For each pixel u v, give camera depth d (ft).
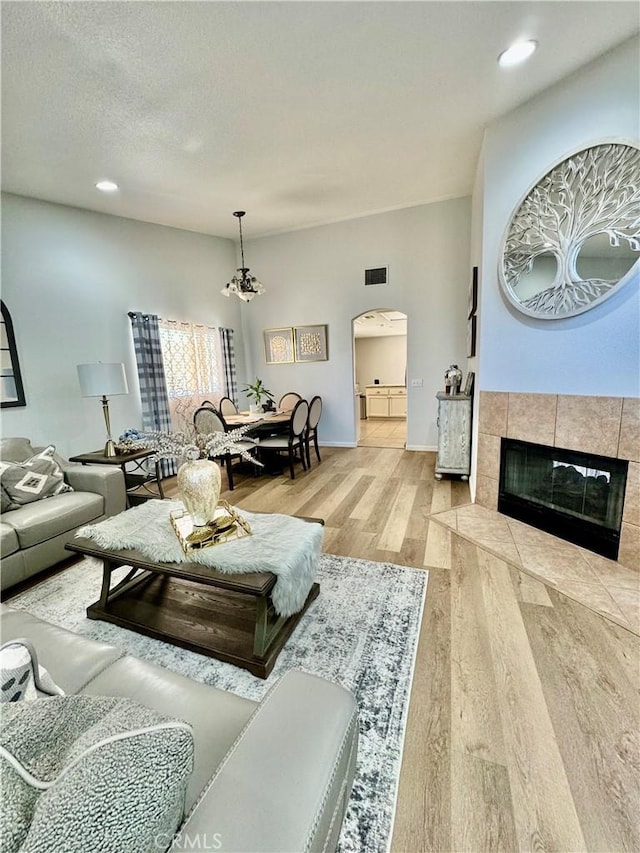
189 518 7.06
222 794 2.11
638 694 5.03
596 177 7.63
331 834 2.33
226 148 10.32
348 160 11.62
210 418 14.60
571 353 8.52
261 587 5.18
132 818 1.69
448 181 13.88
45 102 7.86
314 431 17.43
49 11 5.79
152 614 6.72
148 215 14.65
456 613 6.68
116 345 14.21
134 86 7.64
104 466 10.61
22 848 1.56
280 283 19.89
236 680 5.46
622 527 7.88
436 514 10.89
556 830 3.60
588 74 7.61
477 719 4.73
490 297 10.21
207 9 5.97
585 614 6.56
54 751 2.03
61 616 6.97
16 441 9.93
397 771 4.16
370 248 17.83
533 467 9.78
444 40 6.89
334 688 2.90
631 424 7.56
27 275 11.52
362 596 7.23
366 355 34.09
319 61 7.30
